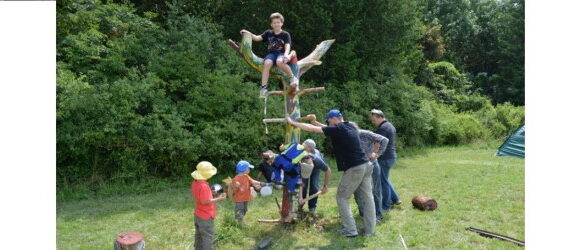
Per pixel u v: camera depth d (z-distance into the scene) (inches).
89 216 231.1
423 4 599.8
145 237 193.9
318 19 446.0
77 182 297.3
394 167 397.7
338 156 181.9
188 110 341.1
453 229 197.8
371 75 533.3
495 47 1084.5
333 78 485.7
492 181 316.2
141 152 308.3
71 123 290.7
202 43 389.1
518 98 952.9
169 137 311.4
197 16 483.8
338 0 448.5
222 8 495.2
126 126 309.4
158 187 304.7
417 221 209.6
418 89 567.5
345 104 458.9
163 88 354.3
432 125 567.5
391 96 509.7
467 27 1072.8
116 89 312.0
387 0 477.4
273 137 354.3
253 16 461.7
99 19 371.2
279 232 193.6
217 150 328.2
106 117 299.3
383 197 227.1
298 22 441.7
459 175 347.9
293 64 198.2
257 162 348.2
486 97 858.1
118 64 343.6
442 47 880.3
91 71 333.4
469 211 230.2
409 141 529.7
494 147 584.1
